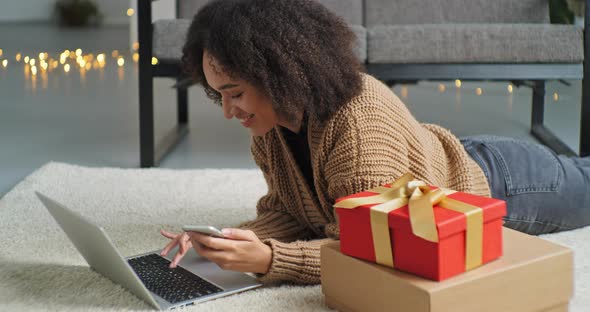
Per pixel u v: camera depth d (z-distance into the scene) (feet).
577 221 6.01
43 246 5.97
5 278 5.25
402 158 4.70
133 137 10.60
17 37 22.70
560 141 9.87
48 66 17.10
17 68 16.72
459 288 3.88
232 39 4.33
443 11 11.25
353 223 4.25
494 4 11.11
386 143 4.63
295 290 4.86
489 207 4.01
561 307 4.35
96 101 13.17
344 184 4.59
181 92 11.21
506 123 11.34
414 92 14.30
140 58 8.89
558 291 4.28
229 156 9.61
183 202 7.30
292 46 4.40
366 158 4.56
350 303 4.39
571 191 5.84
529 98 13.38
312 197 5.18
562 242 5.81
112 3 27.02
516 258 4.16
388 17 11.35
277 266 4.73
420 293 3.83
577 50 8.80
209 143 10.34
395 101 4.89
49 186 7.81
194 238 4.60
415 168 4.83
